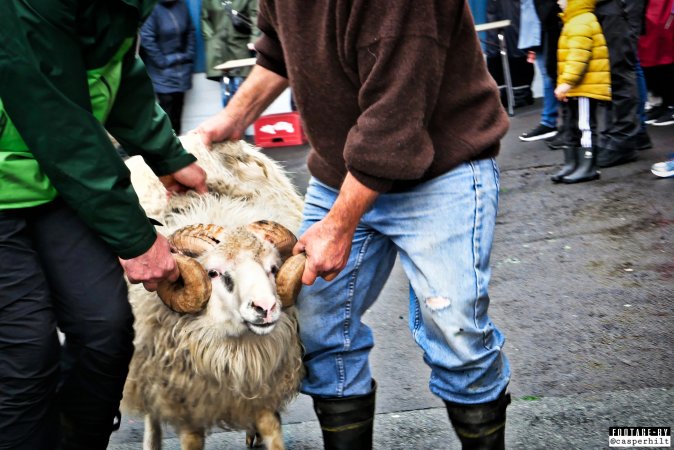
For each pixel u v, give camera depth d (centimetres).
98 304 249
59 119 224
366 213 268
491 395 268
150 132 275
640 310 444
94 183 230
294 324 295
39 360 241
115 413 270
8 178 231
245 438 358
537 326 438
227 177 324
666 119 912
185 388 292
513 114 1077
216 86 1055
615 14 718
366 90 234
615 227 587
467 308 258
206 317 281
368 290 283
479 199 257
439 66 235
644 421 325
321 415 286
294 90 259
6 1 216
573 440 315
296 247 257
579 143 703
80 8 226
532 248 564
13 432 244
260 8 299
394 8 226
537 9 820
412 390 379
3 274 236
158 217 321
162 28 941
